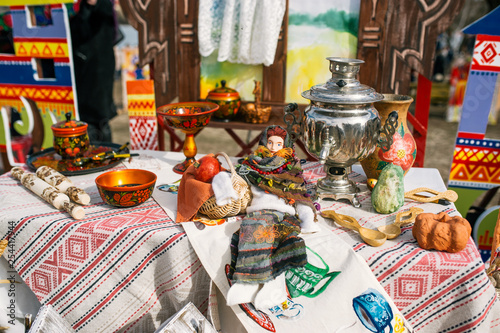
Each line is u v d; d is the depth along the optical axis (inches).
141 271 54.6
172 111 74.5
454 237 48.3
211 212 54.7
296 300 50.0
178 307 56.0
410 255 49.4
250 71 106.5
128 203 58.8
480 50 87.7
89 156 79.8
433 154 193.2
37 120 119.6
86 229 54.5
